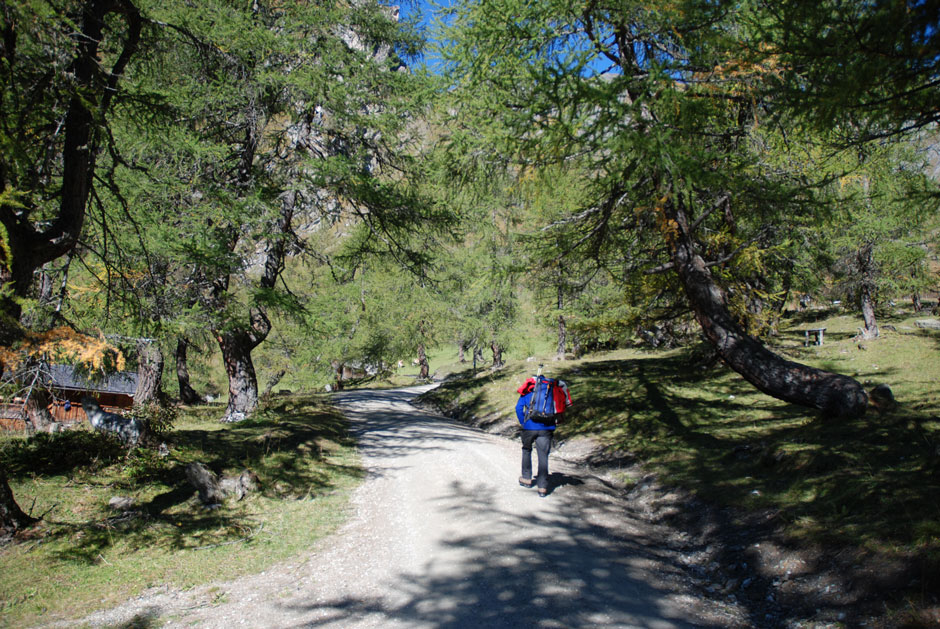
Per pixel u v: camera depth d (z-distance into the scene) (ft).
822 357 52.01
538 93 18.70
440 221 44.75
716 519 19.29
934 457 17.43
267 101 39.14
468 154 24.26
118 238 26.43
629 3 19.81
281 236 36.47
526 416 23.49
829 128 13.23
